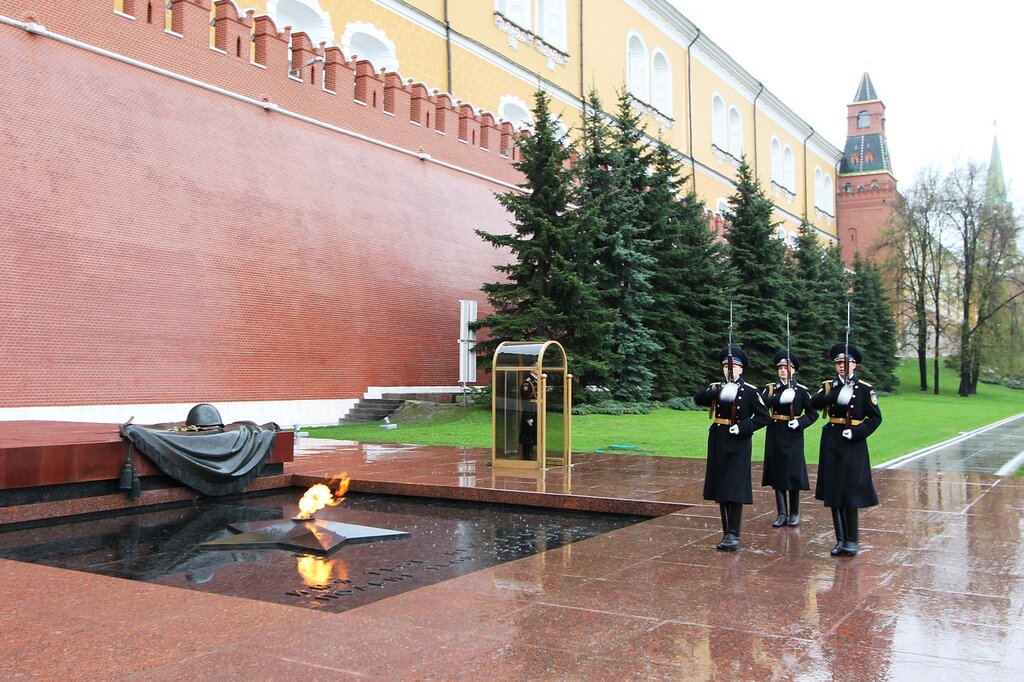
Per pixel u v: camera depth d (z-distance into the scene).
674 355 27.36
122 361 16.42
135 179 17.03
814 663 4.15
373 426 20.08
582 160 25.44
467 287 25.58
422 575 6.69
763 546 7.12
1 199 14.82
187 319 17.70
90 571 7.04
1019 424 29.27
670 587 5.70
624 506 9.56
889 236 51.31
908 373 59.50
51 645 4.47
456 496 10.60
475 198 26.36
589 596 5.46
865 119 73.19
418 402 21.91
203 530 8.85
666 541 7.34
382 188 23.02
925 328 50.81
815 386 35.66
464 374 22.39
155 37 17.84
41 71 15.73
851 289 47.12
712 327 29.44
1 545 8.08
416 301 23.69
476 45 31.33
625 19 41.81
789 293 34.66
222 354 18.39
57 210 15.63
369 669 4.07
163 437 10.16
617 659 4.22
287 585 6.37
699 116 49.19
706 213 34.81
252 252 19.27
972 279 48.47
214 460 10.63
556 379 12.87
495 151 27.55
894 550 6.88
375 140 22.91
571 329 22.38
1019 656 4.24
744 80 55.00
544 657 4.25
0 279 14.70
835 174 72.88
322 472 11.99
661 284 27.44
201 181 18.36
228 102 19.20
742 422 6.93
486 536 8.38
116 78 17.02
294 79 20.88
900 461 15.69
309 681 3.91
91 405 15.84
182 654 4.30
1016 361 48.34
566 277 21.55
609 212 25.36
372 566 7.01
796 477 8.02
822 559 6.59
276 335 19.62
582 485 10.72
